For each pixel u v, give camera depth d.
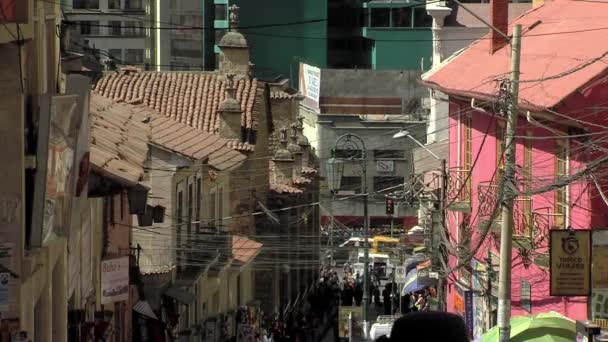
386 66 102.88
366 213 50.88
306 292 65.62
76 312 23.36
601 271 24.20
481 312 35.72
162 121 39.22
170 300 35.34
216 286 43.97
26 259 16.45
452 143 40.25
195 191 39.91
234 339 44.94
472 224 36.50
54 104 15.88
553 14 35.28
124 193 27.77
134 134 28.44
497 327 25.38
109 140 25.47
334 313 65.25
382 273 69.31
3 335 15.69
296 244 57.34
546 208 28.34
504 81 23.91
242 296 50.94
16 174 15.88
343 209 82.38
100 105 31.00
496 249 34.06
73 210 18.94
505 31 35.78
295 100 67.56
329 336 62.78
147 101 48.25
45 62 20.48
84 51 33.59
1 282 15.99
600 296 25.69
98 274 27.14
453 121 40.00
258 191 51.44
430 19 102.88
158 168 35.56
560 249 24.05
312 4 101.44
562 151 28.38
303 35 101.44
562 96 25.69
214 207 43.53
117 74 49.59
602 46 28.39
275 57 100.75
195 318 39.91
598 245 24.16
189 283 37.03
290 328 54.97
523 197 29.83
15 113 15.85
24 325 16.59
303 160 64.75
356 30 104.94
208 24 94.06
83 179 19.33
